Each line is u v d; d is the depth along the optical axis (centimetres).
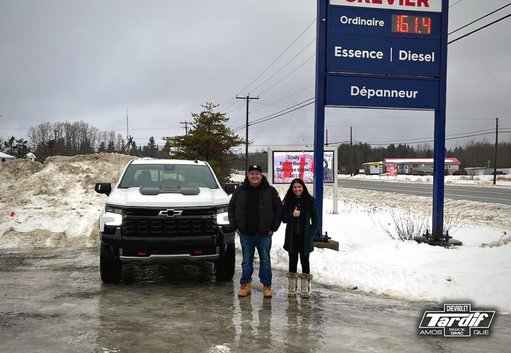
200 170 908
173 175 874
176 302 620
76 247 1088
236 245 1070
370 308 602
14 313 565
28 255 980
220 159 3006
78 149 11638
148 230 685
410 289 670
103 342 469
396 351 456
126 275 786
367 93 998
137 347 456
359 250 962
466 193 3350
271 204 649
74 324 524
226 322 538
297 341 479
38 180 1588
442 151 1024
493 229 1305
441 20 1024
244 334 497
